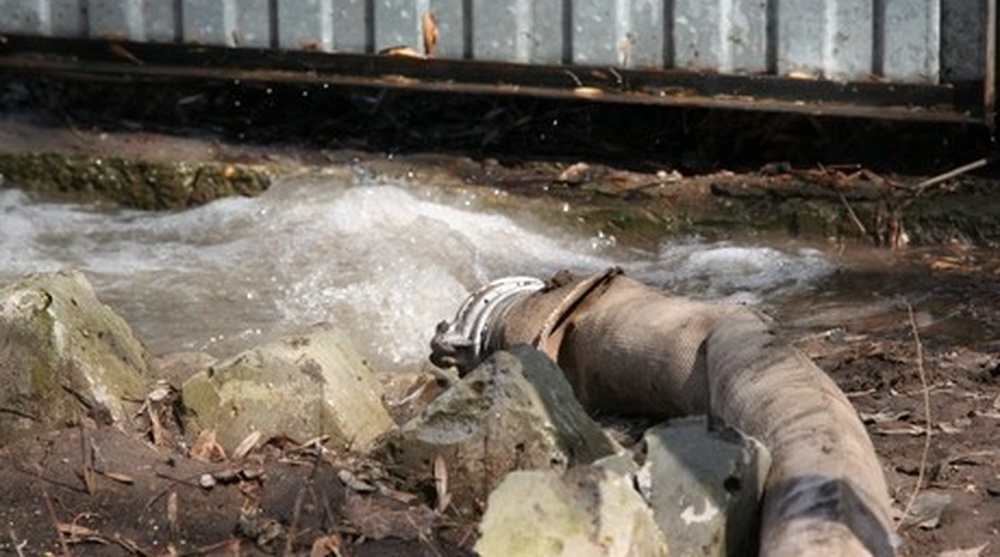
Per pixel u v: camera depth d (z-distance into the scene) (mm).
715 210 18703
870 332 15570
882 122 19422
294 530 10492
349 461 11289
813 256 18016
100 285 17312
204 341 15914
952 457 11719
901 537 10516
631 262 18141
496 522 9453
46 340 11672
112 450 11312
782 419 10367
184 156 19844
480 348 13367
